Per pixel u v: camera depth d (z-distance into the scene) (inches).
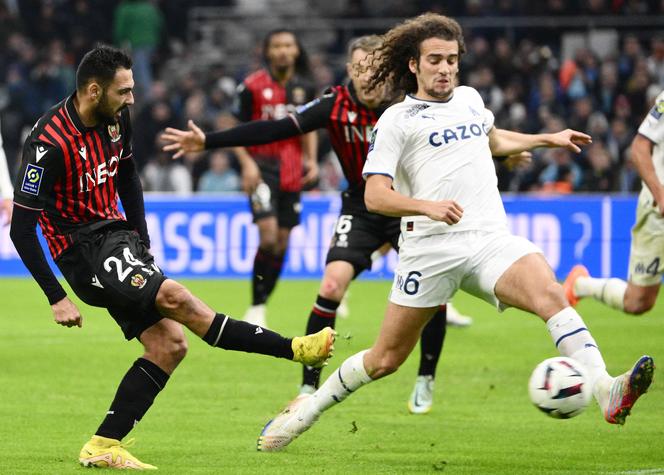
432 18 763.4
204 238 2273.6
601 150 2448.3
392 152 757.3
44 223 770.2
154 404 1049.5
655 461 799.7
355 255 1024.2
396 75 785.6
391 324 769.6
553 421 969.5
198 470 764.6
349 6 3046.3
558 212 2219.5
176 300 738.8
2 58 2982.3
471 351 1390.3
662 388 1117.7
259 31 3260.3
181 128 2719.0
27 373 1221.7
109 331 1574.8
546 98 2650.1
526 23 2933.1
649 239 1122.7
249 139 991.6
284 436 821.9
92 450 762.2
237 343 743.1
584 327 723.4
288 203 1572.3
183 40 3267.7
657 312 1807.3
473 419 981.8
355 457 816.9
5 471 753.6
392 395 1103.0
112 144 777.6
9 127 2812.5
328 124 1016.2
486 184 766.5
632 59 2763.3
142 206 836.0
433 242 756.0
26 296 1988.2
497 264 745.0
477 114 776.9
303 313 1748.3
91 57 746.2
